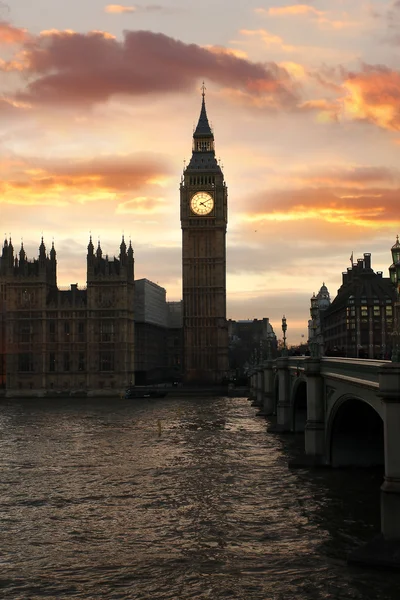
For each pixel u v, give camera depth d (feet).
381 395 133.59
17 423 399.44
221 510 180.55
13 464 251.60
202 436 325.62
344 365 188.55
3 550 152.46
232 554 146.10
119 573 137.49
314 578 130.62
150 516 176.96
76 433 345.10
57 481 220.43
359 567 133.90
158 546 153.17
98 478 224.33
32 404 580.71
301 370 285.23
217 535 159.43
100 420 415.44
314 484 204.85
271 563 139.85
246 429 354.74
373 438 226.58
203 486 208.85
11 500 195.72
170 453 273.13
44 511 183.83
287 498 189.98
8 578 135.95
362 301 567.18
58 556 148.05
